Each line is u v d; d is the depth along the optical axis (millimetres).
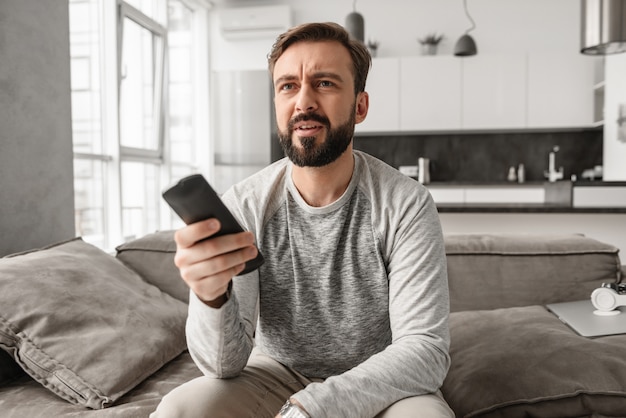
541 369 1283
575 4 5664
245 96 5578
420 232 1129
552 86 5465
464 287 1801
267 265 1211
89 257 1685
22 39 2047
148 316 1517
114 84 3650
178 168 5359
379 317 1178
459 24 5820
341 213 1178
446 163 6086
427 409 941
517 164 5980
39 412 1183
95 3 3590
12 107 1998
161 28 4484
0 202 1945
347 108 1128
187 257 841
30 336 1278
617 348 1313
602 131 5816
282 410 922
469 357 1414
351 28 4648
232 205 1250
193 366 1498
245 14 5758
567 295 1769
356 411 919
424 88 5637
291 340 1199
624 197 3234
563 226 3201
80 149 3412
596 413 1208
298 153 1123
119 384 1258
